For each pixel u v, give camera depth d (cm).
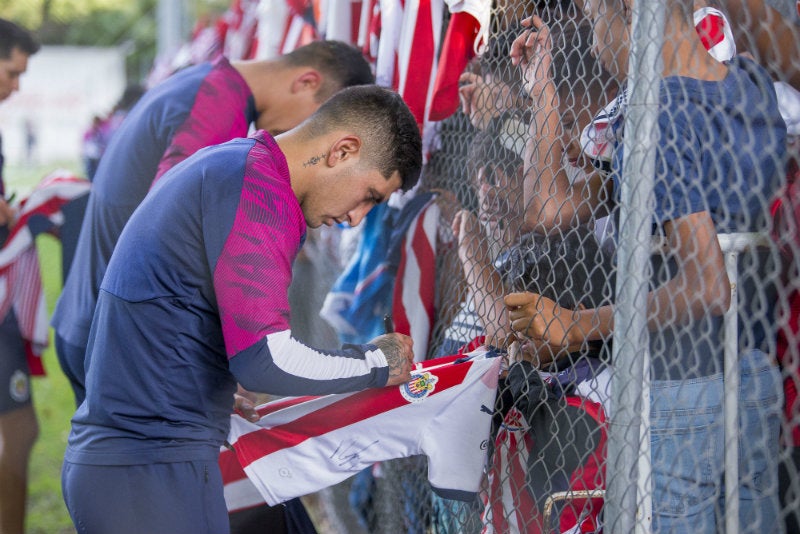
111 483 181
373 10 287
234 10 503
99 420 184
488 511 201
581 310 178
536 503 183
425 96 247
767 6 165
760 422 159
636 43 149
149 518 180
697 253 148
